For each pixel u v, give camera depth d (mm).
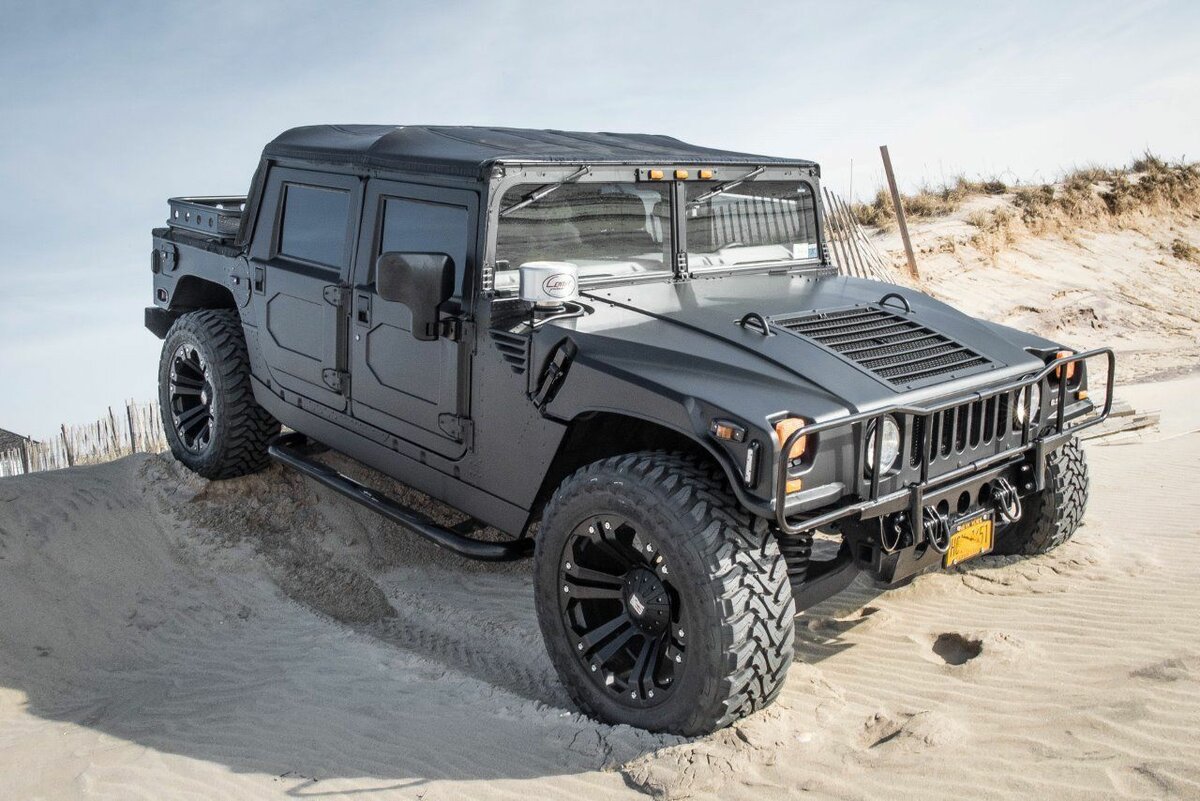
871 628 4359
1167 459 7070
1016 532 4930
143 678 4508
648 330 3789
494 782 3318
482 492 4223
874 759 3195
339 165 4855
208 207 6023
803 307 4168
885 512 3502
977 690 3660
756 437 3129
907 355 3861
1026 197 20703
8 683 4441
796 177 5066
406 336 4438
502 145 4496
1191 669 3520
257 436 5930
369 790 3324
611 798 3162
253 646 4742
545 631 3822
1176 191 22406
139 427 10734
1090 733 3188
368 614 5137
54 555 5426
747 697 3314
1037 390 4098
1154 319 17359
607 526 3525
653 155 4516
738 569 3250
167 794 3395
